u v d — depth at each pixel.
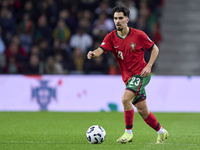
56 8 62.69
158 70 62.03
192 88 48.62
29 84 49.31
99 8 63.59
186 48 64.12
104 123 36.56
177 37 65.75
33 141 24.44
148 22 61.19
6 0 60.50
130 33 23.11
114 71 53.34
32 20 60.62
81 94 49.12
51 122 37.19
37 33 57.75
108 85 49.09
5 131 30.16
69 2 63.19
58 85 49.19
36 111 48.31
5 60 53.75
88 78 49.28
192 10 68.12
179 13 67.44
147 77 23.14
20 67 52.44
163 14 67.19
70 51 55.34
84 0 63.97
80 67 53.44
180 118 41.19
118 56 23.64
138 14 61.66
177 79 48.84
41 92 49.12
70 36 59.34
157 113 46.41
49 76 49.28
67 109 48.88
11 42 57.28
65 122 37.25
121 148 21.34
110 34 23.70
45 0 61.78
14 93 49.25
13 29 58.50
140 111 23.17
